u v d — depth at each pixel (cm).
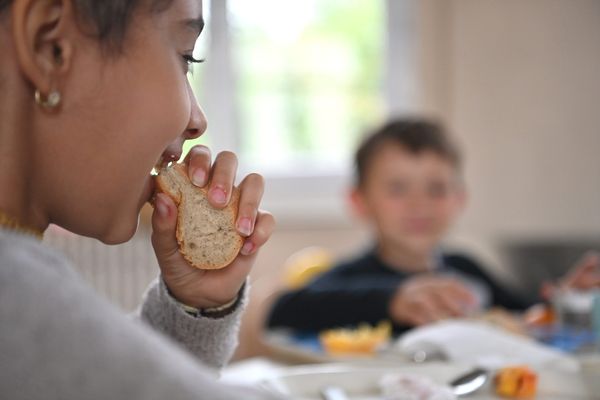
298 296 131
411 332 108
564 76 217
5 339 38
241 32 226
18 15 45
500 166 218
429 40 220
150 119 48
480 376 81
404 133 166
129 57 48
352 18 232
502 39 216
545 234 221
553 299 126
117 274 157
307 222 221
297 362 107
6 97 47
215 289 68
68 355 38
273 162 229
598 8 216
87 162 48
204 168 63
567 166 218
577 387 81
